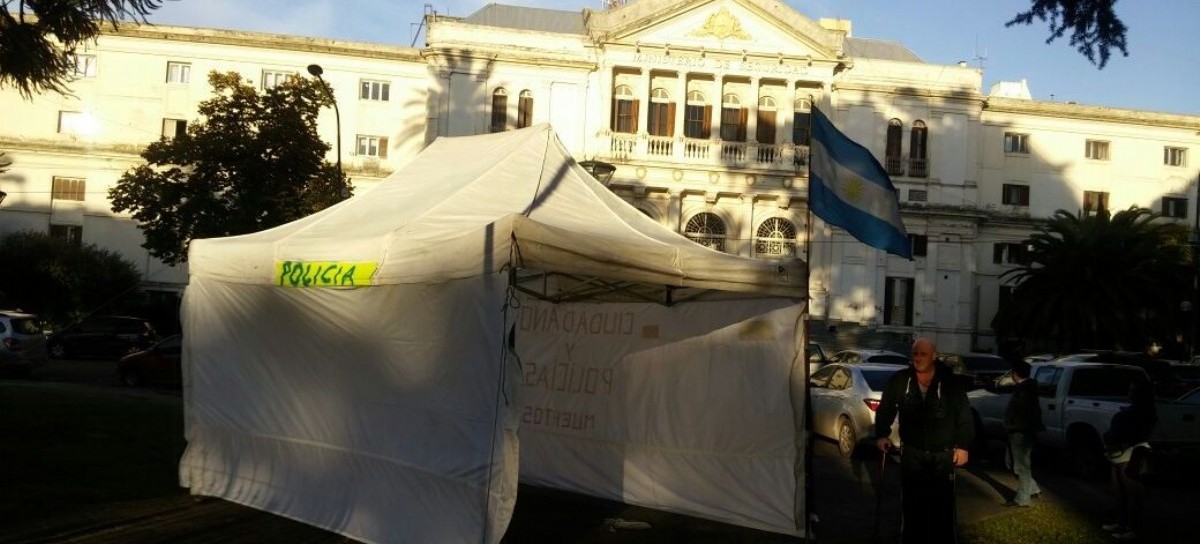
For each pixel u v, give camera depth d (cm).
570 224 807
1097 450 1336
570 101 4050
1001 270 4428
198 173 2983
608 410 1032
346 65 4244
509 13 4634
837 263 4106
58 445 1203
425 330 769
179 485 1002
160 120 4256
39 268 3841
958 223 4212
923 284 4181
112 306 3984
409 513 759
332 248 843
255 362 932
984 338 4372
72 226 4291
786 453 875
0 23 1495
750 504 895
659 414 986
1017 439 1116
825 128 809
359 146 4234
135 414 1562
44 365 2555
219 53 4241
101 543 756
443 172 973
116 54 4253
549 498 1022
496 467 692
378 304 813
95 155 4253
